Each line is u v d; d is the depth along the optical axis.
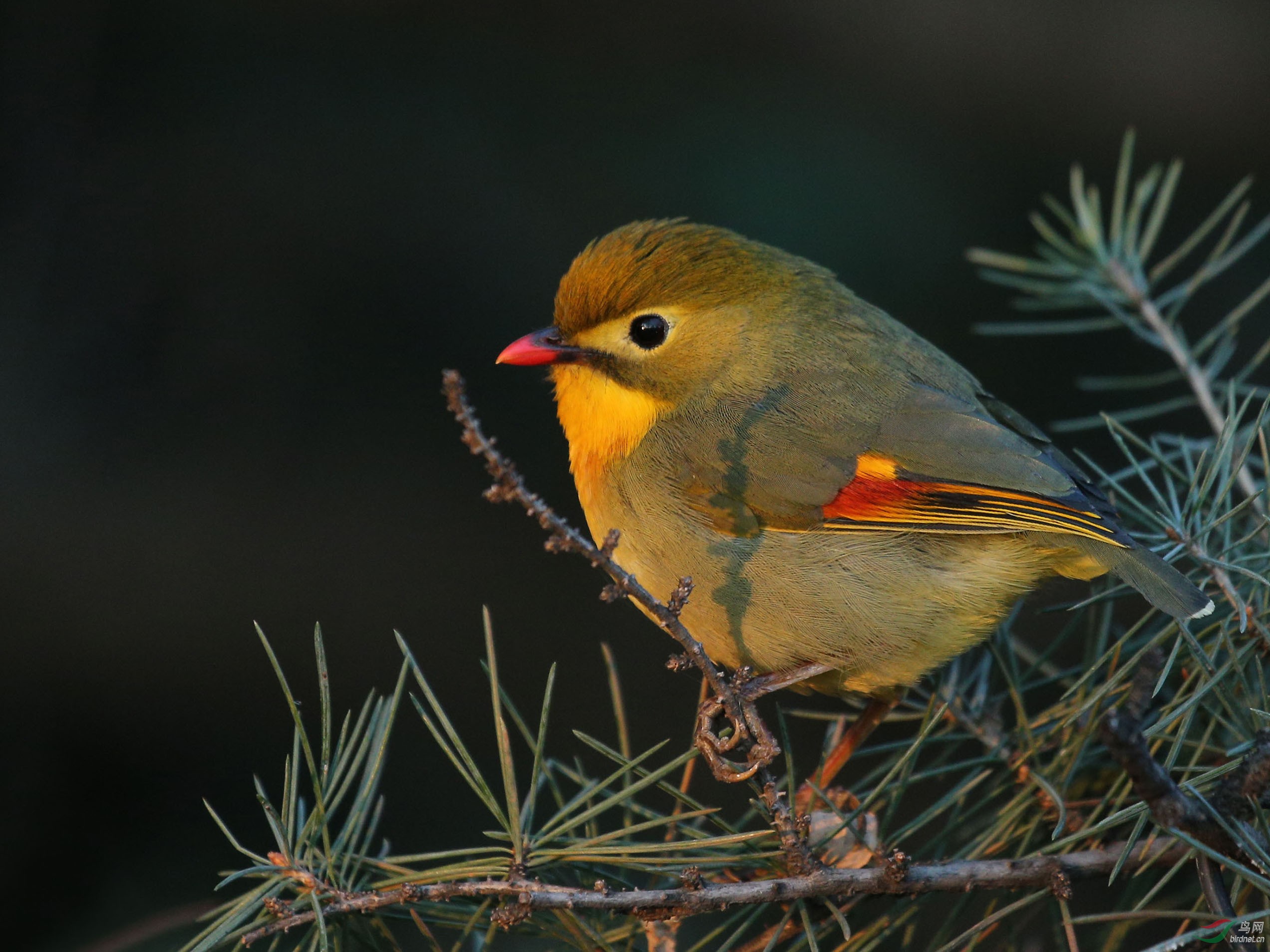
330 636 10.10
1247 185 7.22
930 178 10.86
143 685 9.55
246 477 10.31
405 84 10.72
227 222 10.37
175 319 10.27
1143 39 11.36
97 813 8.85
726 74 10.98
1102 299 7.48
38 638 9.46
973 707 6.59
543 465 10.95
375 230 10.52
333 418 10.59
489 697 10.23
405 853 8.87
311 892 4.73
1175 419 11.06
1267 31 11.39
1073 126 11.39
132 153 10.29
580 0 10.87
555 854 4.82
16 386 9.85
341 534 10.43
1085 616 9.10
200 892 8.27
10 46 10.05
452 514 10.74
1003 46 11.26
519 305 10.64
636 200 10.55
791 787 5.07
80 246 10.09
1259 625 5.42
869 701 7.91
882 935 5.45
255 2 10.44
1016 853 5.89
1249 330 10.96
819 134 10.80
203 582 9.94
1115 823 4.79
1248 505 6.30
